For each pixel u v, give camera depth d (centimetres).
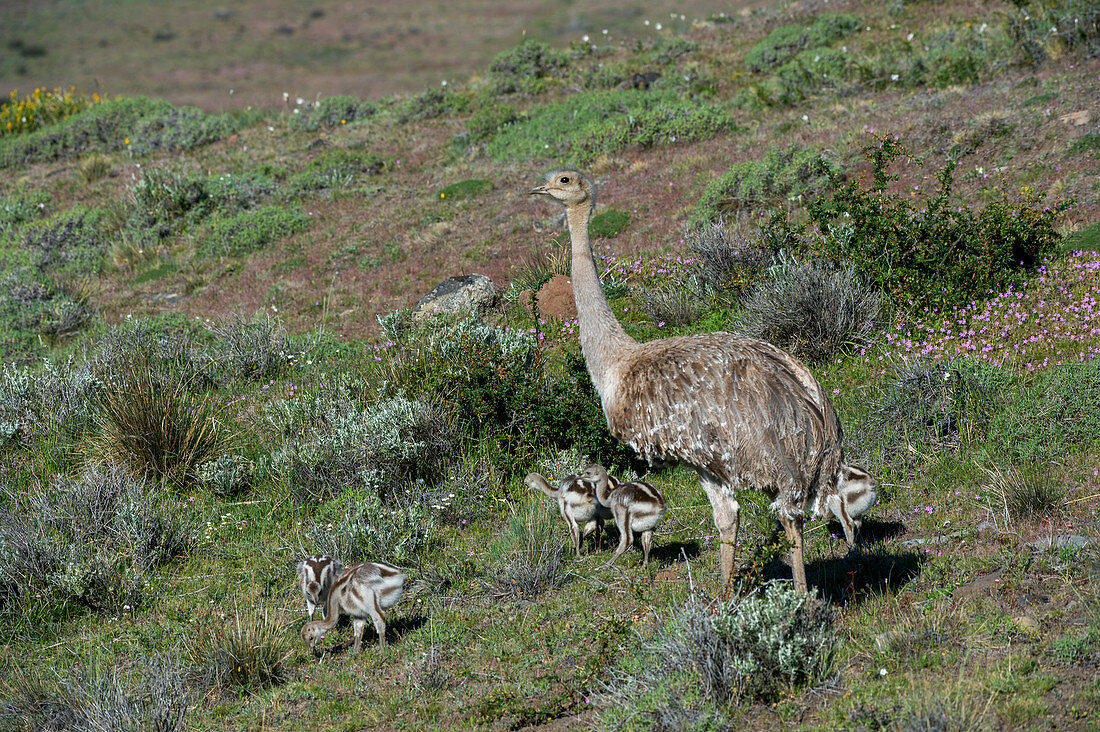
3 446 3375
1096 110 4403
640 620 1820
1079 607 1655
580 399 2964
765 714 1502
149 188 6159
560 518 2552
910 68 5834
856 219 3522
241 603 2355
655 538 2403
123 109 7875
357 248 5319
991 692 1420
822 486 1792
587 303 2066
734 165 4866
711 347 1881
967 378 2633
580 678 1717
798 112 5866
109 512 2756
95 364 3909
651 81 7056
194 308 4900
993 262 3312
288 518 2839
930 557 2008
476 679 1853
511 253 4916
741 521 2395
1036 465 2327
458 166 6331
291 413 3319
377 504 2650
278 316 4441
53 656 2191
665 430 1853
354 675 1942
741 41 7662
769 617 1563
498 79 7712
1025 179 4100
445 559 2467
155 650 2133
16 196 6681
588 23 18562
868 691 1491
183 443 3144
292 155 6975
